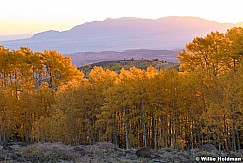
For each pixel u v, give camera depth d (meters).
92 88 42.59
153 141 43.25
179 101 34.56
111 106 38.03
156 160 19.72
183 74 37.53
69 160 19.33
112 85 42.59
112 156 20.84
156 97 35.00
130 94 36.53
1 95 45.09
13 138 52.03
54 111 44.66
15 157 19.06
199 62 38.19
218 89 29.22
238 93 26.17
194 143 43.22
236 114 27.70
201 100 34.09
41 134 41.09
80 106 42.28
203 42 37.50
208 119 29.06
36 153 19.52
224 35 37.66
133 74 39.81
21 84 52.66
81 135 45.66
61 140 40.78
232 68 33.31
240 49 32.81
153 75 39.25
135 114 41.72
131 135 40.38
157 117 40.53
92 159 19.55
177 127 37.38
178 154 21.84
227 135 32.56
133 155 20.86
